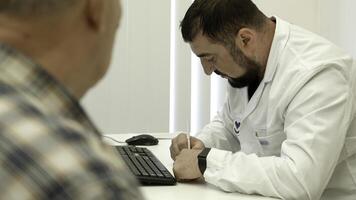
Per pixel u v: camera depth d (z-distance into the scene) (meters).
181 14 2.62
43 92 0.43
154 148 1.84
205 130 1.89
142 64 2.61
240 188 1.26
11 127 0.40
